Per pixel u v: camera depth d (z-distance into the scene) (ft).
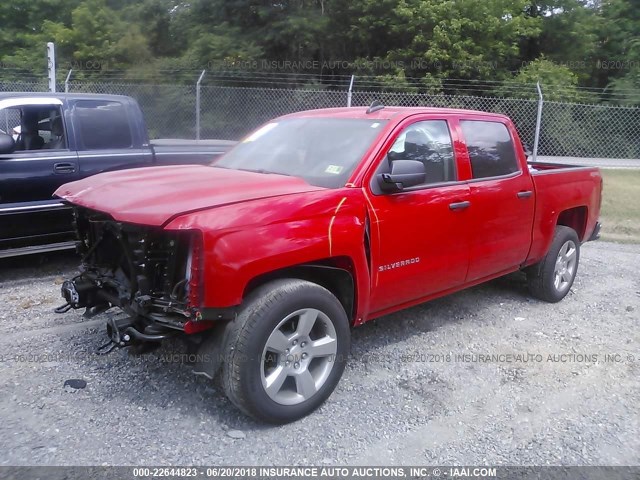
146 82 60.95
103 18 70.59
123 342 11.85
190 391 13.16
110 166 22.22
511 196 17.44
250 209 11.46
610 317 19.04
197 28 69.87
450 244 15.65
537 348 16.29
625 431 12.26
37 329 16.44
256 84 62.28
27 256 23.71
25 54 70.18
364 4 65.05
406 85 57.72
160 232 11.65
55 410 12.22
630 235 32.27
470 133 16.89
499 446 11.59
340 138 15.02
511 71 66.54
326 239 12.32
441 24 61.93
